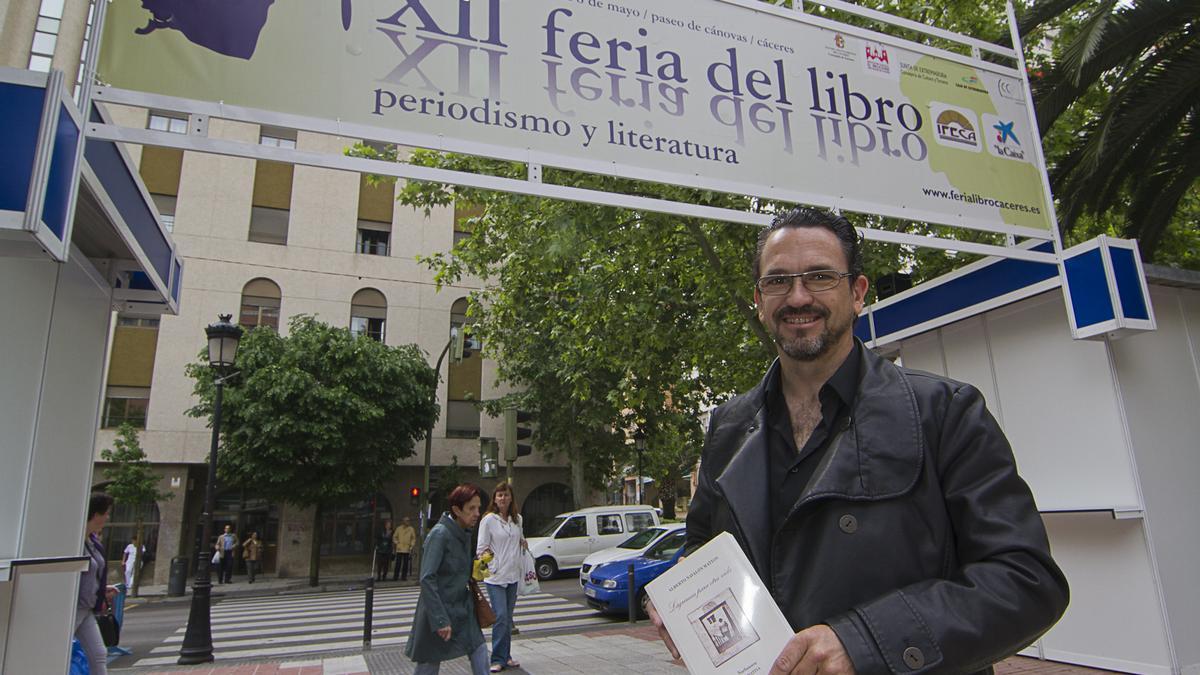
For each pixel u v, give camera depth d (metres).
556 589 17.16
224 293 25.06
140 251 4.59
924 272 11.77
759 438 1.72
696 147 4.78
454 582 5.05
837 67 5.41
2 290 3.77
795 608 1.42
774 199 4.94
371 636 11.27
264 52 3.80
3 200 2.68
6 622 3.84
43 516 4.28
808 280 1.73
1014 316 6.18
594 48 4.63
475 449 27.56
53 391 4.35
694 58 4.93
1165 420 5.45
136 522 23.28
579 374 15.17
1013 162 5.90
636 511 20.09
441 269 14.57
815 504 1.47
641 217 10.39
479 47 4.32
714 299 11.43
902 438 1.48
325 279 26.41
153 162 25.02
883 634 1.21
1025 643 1.29
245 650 10.56
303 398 21.27
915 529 1.42
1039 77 7.85
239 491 25.28
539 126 4.37
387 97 4.02
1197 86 7.27
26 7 12.10
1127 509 5.05
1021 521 1.37
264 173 26.36
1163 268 5.55
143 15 3.60
